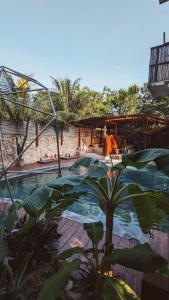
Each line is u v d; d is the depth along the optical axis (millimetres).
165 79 7293
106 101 27688
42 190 2104
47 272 2361
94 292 2086
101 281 2041
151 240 3740
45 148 14930
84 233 4012
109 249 2213
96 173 2447
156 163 1948
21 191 8336
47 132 15070
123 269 2957
